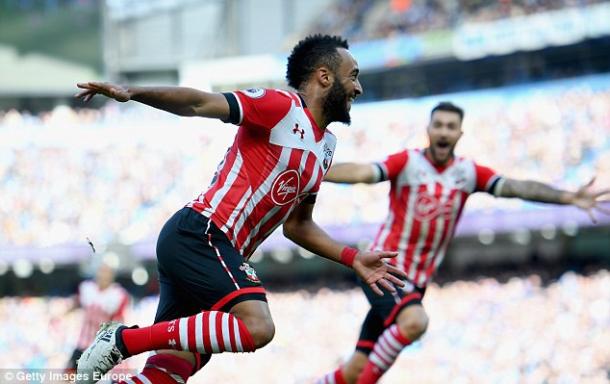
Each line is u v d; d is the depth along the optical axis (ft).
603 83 297.12
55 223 324.80
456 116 82.69
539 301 271.28
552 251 312.71
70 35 375.45
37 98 393.91
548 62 325.42
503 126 304.09
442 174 83.46
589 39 298.56
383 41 338.34
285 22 425.28
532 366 228.22
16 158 341.21
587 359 225.97
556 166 283.79
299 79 56.95
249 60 364.99
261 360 250.78
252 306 53.67
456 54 319.68
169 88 50.11
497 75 337.31
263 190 54.90
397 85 355.15
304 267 333.62
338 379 84.12
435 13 348.18
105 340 54.29
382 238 84.69
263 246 314.35
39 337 282.77
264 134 54.13
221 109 51.80
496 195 83.76
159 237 56.24
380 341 81.20
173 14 438.40
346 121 57.57
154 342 53.52
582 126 287.28
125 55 435.12
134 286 319.27
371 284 59.62
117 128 350.84
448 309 275.80
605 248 304.71
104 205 328.08
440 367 234.79
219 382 239.09
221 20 433.89
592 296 265.95
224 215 54.80
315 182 57.00
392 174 82.84
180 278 55.06
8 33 372.58
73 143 346.13
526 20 304.09
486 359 235.81
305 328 281.74
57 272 336.29
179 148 341.00
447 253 320.09
